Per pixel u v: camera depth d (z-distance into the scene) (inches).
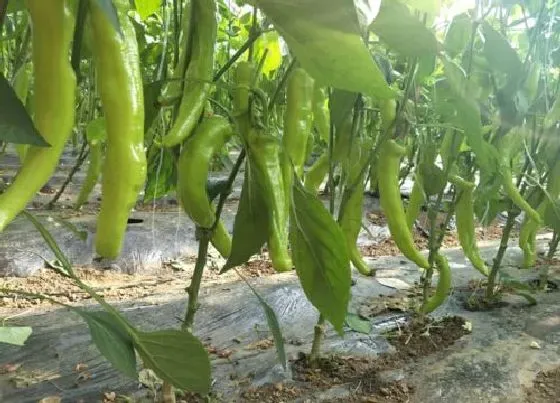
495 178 113.3
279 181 49.5
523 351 110.8
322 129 75.6
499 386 99.0
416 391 96.3
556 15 111.9
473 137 58.6
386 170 73.0
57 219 68.7
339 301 52.3
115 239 28.4
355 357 106.7
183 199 51.4
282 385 95.2
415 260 74.1
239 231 56.3
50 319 118.0
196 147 50.3
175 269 167.6
